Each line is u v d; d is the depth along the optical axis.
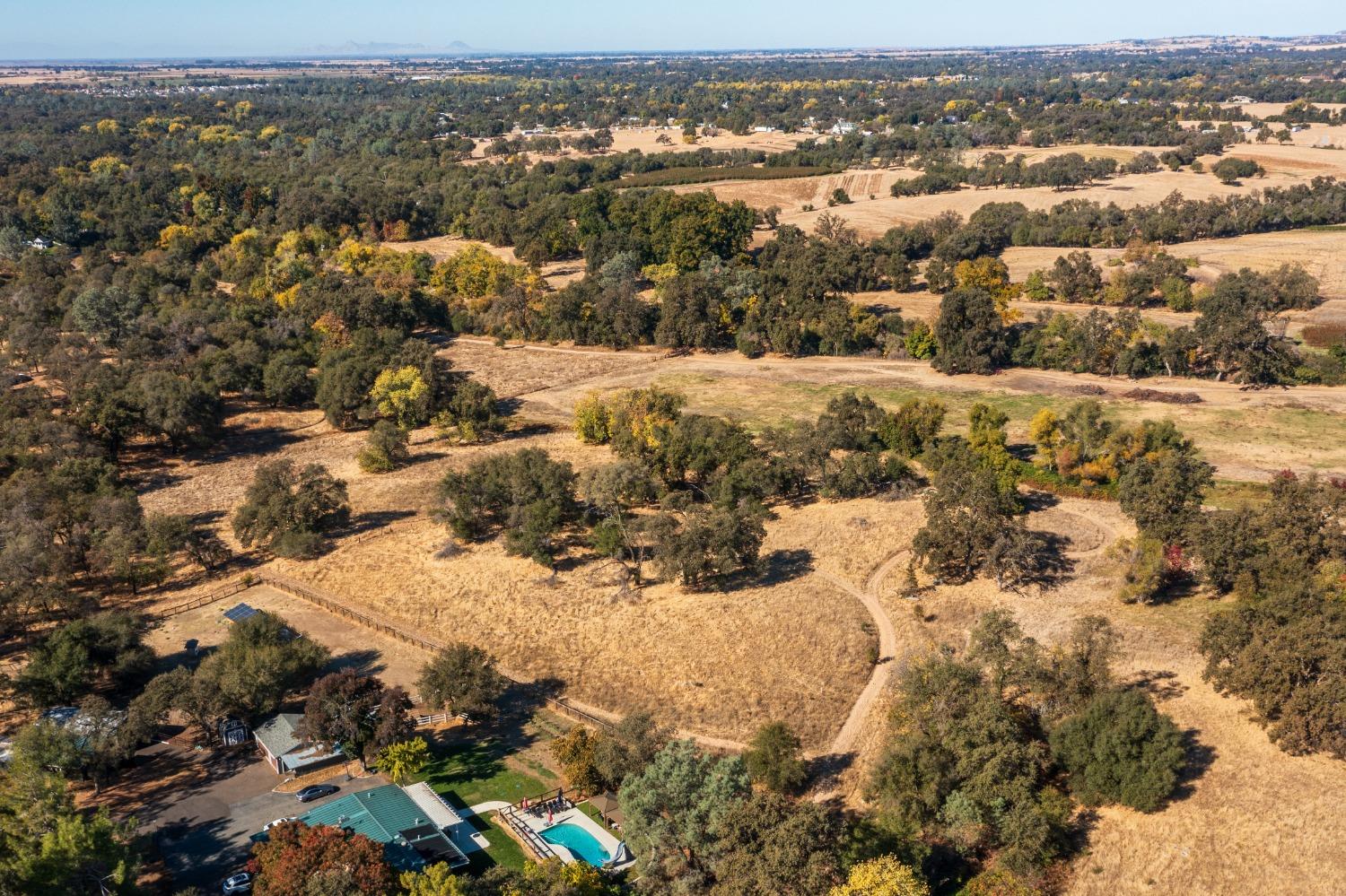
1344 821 53.09
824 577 84.12
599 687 69.44
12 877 44.59
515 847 54.03
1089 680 61.41
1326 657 57.69
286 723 62.59
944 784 53.62
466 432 116.56
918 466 106.19
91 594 82.19
